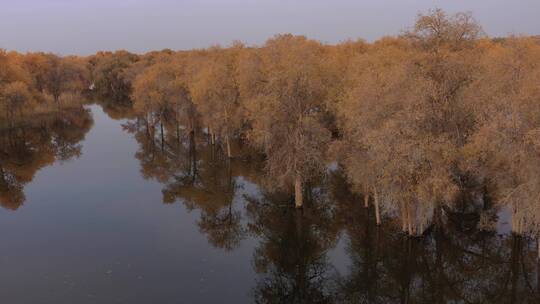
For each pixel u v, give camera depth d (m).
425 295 31.53
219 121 61.72
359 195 46.91
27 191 52.97
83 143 80.56
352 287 32.53
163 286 30.31
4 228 41.28
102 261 34.22
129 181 57.12
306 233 41.25
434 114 32.59
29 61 121.00
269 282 31.91
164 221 43.34
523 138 27.92
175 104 78.81
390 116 32.84
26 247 36.91
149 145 77.50
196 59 80.56
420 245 35.81
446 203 37.97
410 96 31.72
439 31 35.41
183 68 82.81
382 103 33.22
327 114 53.91
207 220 43.69
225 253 36.41
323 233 41.22
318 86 43.12
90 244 37.50
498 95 32.09
